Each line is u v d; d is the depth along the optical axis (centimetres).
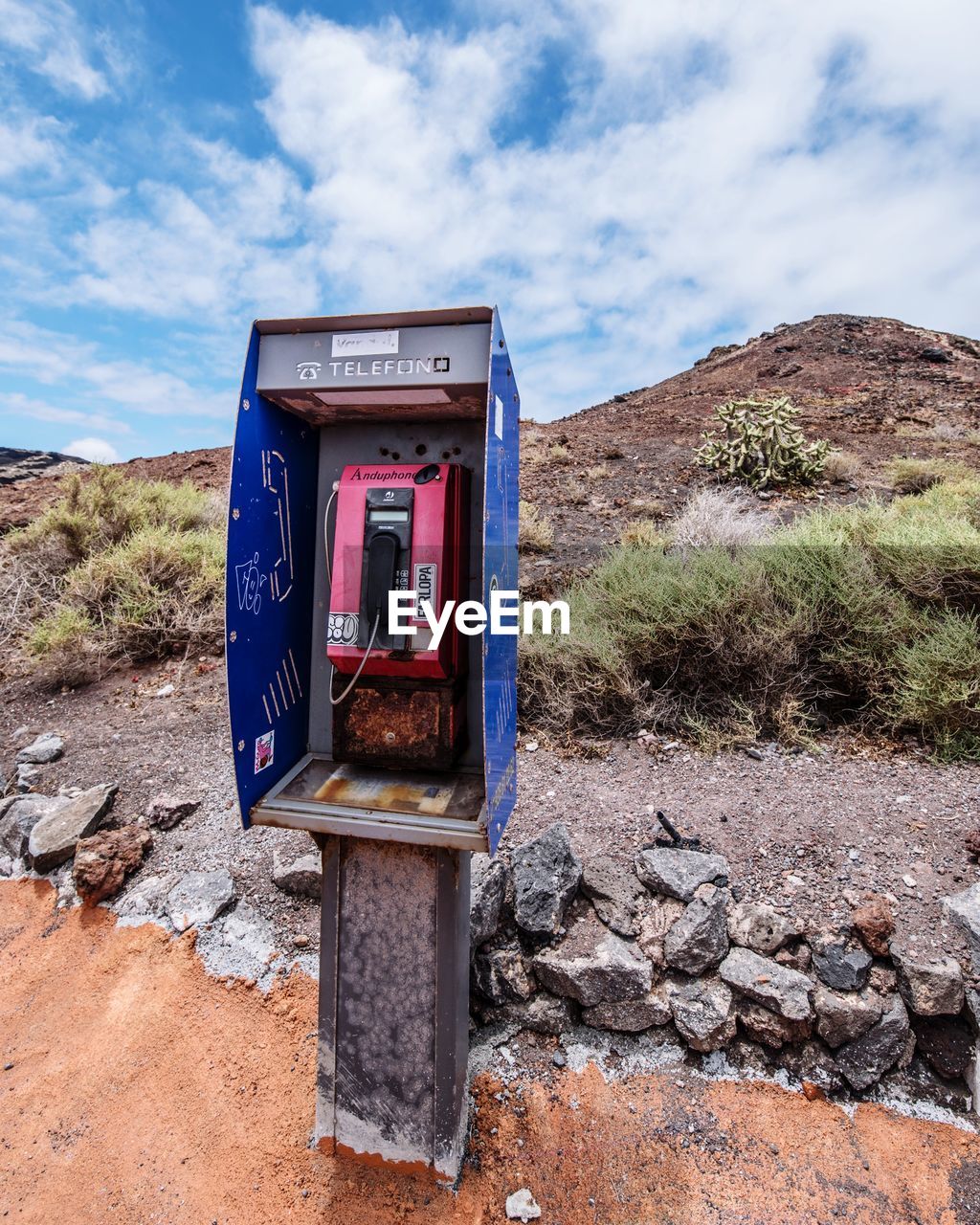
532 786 350
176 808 355
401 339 174
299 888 303
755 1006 245
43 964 297
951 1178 209
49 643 502
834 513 529
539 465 894
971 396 1446
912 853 282
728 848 293
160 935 298
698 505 636
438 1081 201
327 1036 209
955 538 436
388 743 198
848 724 384
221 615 534
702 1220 202
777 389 1767
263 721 200
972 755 341
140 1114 236
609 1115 229
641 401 1880
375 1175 211
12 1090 246
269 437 196
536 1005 256
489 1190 209
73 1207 209
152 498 723
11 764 417
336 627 188
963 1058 231
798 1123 226
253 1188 212
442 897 194
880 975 244
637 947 258
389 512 185
